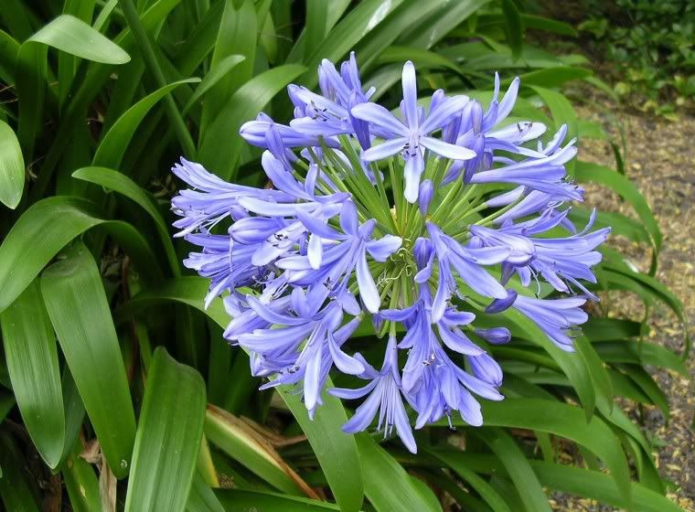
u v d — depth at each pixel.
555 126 0.60
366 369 0.33
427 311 0.32
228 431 0.50
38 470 0.54
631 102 1.28
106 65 0.48
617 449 0.50
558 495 0.71
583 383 0.48
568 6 1.42
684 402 0.82
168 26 0.63
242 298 0.35
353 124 0.33
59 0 0.57
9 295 0.39
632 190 0.65
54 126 0.54
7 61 0.47
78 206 0.45
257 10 0.59
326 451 0.40
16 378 0.41
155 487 0.39
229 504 0.46
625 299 0.93
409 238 0.35
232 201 0.35
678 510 0.51
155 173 0.61
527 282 0.36
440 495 0.62
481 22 0.87
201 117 0.56
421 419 0.32
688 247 1.01
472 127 0.33
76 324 0.42
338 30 0.60
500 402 0.53
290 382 0.32
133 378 0.54
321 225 0.30
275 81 0.52
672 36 1.31
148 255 0.49
